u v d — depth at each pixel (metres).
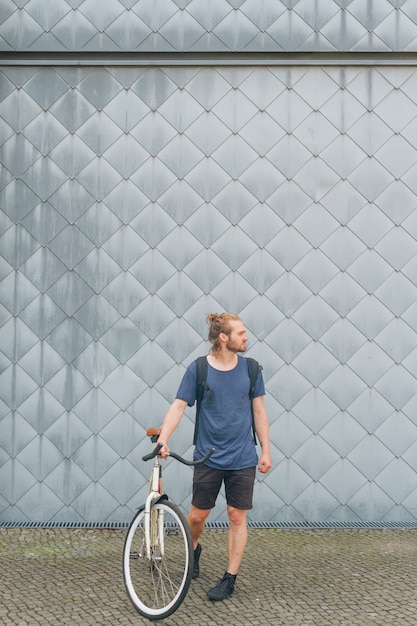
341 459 5.67
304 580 4.31
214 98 5.74
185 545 3.64
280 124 5.72
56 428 5.69
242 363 4.02
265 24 5.73
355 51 5.72
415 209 5.73
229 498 3.99
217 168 5.74
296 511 5.66
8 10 5.74
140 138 5.73
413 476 5.67
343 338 5.70
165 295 5.71
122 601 3.93
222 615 3.74
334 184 5.73
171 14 5.73
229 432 3.93
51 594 4.03
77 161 5.73
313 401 5.67
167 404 5.69
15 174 5.73
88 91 5.75
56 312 5.71
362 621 3.68
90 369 5.69
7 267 5.73
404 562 4.70
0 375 5.71
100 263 5.71
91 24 5.74
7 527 5.51
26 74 5.75
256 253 5.71
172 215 5.73
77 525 5.58
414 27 5.73
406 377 5.69
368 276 5.71
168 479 5.67
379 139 5.71
